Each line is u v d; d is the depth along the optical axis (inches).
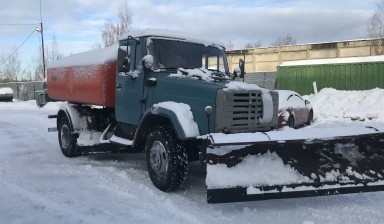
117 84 304.5
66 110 364.5
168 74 268.2
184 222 196.4
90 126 353.4
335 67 877.8
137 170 311.6
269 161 207.0
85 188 259.6
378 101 735.1
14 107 1163.9
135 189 256.4
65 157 368.5
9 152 393.1
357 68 853.2
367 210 214.8
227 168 201.3
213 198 197.6
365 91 794.2
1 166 326.6
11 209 217.3
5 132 553.3
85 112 358.3
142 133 271.7
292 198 223.8
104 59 316.5
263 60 1460.4
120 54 289.4
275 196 203.3
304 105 603.2
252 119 241.9
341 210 215.2
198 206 221.8
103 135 326.6
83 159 359.6
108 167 322.0
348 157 216.5
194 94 241.9
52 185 267.3
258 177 202.5
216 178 198.4
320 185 208.8
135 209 216.5
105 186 263.6
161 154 248.1
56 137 499.2
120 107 301.1
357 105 746.8
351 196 241.1
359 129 222.4
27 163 340.5
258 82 1143.0
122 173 297.4
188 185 263.4
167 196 240.2
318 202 229.5
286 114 521.7
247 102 239.8
